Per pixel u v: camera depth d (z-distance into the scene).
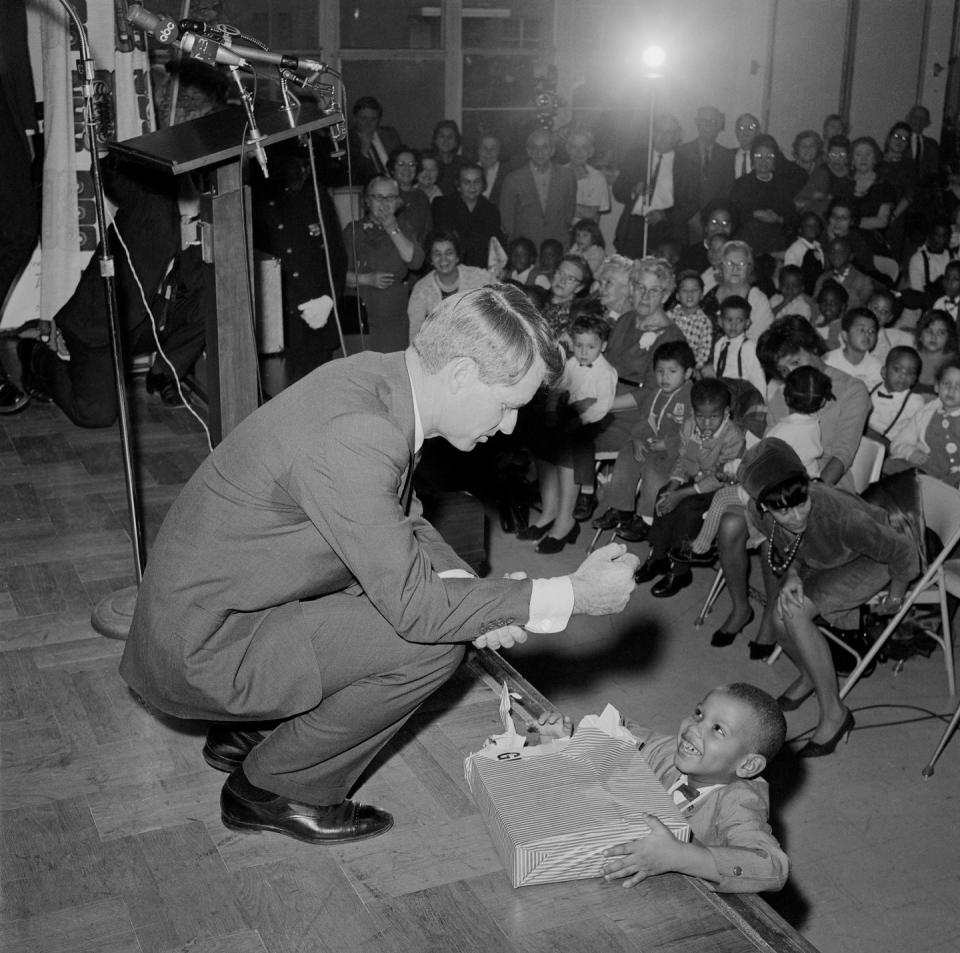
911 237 8.52
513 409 1.81
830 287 6.42
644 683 4.30
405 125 8.64
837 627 4.04
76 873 1.97
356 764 1.99
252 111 2.67
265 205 4.70
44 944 1.81
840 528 3.78
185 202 4.52
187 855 2.02
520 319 1.75
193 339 4.61
